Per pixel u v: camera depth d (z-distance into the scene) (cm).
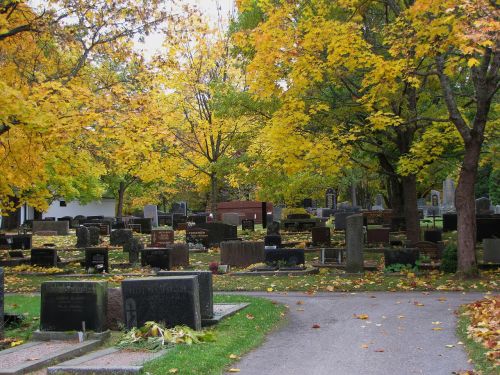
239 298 1313
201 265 1997
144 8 1834
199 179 3353
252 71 1631
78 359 782
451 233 2748
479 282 1458
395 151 2167
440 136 1809
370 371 730
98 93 1850
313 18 1622
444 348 837
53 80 1653
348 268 1733
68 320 937
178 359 750
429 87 1983
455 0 1151
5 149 1562
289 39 1560
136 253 2089
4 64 1781
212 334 895
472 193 1551
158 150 2314
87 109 1577
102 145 1909
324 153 1739
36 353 824
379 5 1936
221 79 2848
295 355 824
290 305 1263
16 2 1639
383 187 4797
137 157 2038
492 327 888
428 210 4681
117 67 2384
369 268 1756
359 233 1733
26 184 1856
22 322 1045
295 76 1593
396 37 1562
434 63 1638
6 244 2662
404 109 1883
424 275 1609
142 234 3506
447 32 1355
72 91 1600
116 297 1002
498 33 1102
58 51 2009
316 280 1606
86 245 2700
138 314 946
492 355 745
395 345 868
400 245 2286
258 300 1284
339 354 824
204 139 3036
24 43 1814
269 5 1638
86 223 3875
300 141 1753
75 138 1759
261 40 1553
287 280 1631
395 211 3281
